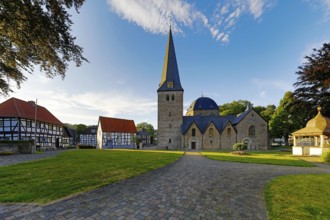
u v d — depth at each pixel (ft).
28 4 20.93
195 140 143.33
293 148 85.05
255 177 30.04
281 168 40.45
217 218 14.82
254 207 17.26
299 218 14.75
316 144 77.56
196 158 60.08
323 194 20.81
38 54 27.04
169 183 24.84
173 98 150.51
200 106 181.06
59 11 23.35
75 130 247.09
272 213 15.66
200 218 14.71
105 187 21.91
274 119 152.97
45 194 18.56
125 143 178.81
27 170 31.01
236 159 56.44
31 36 23.57
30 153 72.02
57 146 131.13
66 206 16.05
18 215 14.15
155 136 333.21
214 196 20.01
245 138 138.10
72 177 25.98
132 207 16.37
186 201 18.26
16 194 18.30
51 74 30.89
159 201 18.02
